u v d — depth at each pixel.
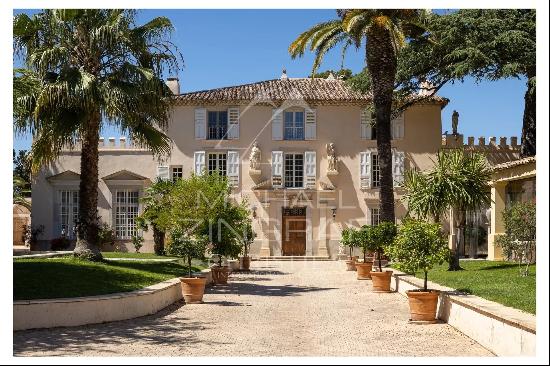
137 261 23.31
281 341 11.58
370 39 25.66
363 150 38.12
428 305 13.54
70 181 37.31
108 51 19.81
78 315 13.07
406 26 28.62
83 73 18.34
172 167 37.94
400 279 19.66
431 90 37.28
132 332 12.38
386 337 11.98
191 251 17.53
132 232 37.62
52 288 14.21
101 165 37.91
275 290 20.88
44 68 18.50
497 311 10.54
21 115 18.56
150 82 19.33
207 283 22.17
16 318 12.27
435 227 14.09
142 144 21.28
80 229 20.28
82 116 18.53
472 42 30.55
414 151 37.84
